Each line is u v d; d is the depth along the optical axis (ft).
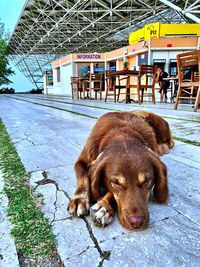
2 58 103.04
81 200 4.43
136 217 3.76
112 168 4.31
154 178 4.53
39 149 8.13
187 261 3.18
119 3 56.34
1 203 4.62
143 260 3.19
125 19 65.87
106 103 29.45
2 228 3.87
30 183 5.49
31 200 4.73
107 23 68.18
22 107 24.34
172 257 3.24
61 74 72.59
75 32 79.71
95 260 3.20
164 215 4.25
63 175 5.92
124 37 85.10
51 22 71.77
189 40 41.60
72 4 58.90
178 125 12.56
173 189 5.19
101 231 3.82
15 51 119.34
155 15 62.13
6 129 11.67
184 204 4.61
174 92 31.37
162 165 4.69
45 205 4.55
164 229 3.84
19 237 3.66
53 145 8.64
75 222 4.05
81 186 4.72
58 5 58.39
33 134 10.46
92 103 29.58
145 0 54.65
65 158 7.20
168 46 41.98
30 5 59.77
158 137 7.58
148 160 4.44
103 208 4.11
